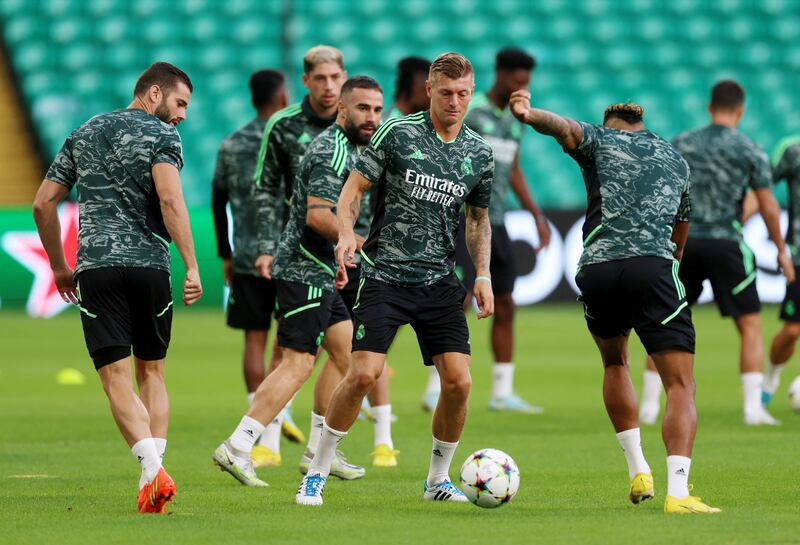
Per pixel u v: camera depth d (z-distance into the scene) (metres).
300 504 22.44
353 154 25.39
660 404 42.19
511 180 42.72
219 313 78.56
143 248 21.59
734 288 36.03
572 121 22.41
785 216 78.94
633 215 21.98
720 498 23.11
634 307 21.89
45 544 18.34
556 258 79.56
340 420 22.36
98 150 21.77
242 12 97.50
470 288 40.34
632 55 98.19
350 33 97.69
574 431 34.75
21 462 28.59
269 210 29.67
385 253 22.34
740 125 96.12
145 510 21.25
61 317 76.56
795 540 18.34
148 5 97.44
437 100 21.97
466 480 21.64
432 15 98.50
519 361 55.12
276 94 33.22
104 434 33.97
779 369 39.78
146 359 22.67
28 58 95.94
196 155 91.75
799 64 98.38
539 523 20.20
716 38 98.81
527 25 98.62
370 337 22.08
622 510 21.78
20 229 78.19
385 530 19.52
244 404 41.28
